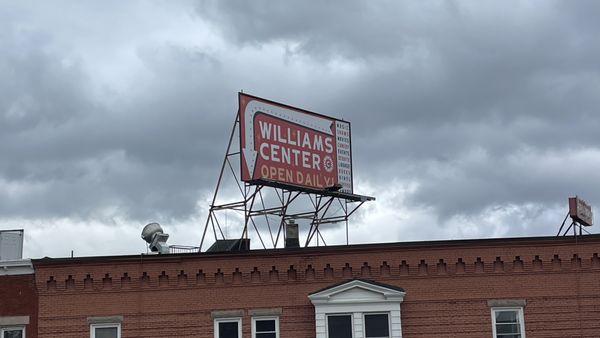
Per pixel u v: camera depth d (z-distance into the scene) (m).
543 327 35.75
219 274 36.34
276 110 47.38
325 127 50.16
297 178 47.38
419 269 36.31
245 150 45.06
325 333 35.22
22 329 36.09
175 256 36.34
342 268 36.31
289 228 41.28
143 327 35.81
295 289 36.19
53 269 36.12
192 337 35.78
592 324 35.81
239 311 35.97
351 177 51.06
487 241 36.38
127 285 36.19
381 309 35.44
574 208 37.66
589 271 36.25
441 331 35.75
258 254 36.41
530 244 36.41
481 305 35.97
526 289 36.09
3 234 40.47
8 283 36.47
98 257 36.25
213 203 45.31
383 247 36.44
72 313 35.84
